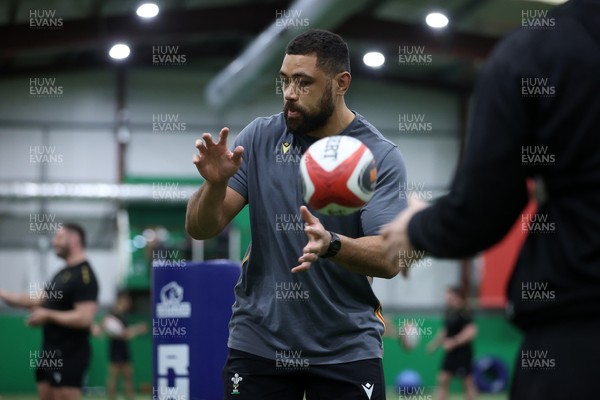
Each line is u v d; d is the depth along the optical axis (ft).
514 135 9.16
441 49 85.46
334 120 17.25
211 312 22.41
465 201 9.16
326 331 16.83
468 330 61.98
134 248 90.79
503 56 9.49
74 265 32.45
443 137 104.12
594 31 9.29
